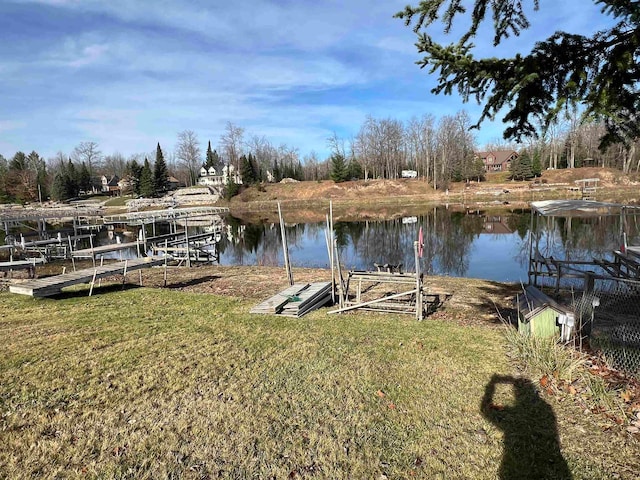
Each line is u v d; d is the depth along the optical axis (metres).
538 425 3.91
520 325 6.46
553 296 9.49
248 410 4.28
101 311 8.23
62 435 3.89
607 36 3.98
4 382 5.00
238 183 65.00
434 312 8.50
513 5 4.43
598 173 52.25
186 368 5.34
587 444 3.58
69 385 4.90
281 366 5.38
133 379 5.03
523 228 26.16
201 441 3.77
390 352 5.86
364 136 69.25
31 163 76.50
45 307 8.59
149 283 12.41
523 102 4.35
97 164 85.44
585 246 18.28
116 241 28.98
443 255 18.75
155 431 3.93
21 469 3.43
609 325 6.19
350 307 8.09
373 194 57.50
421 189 57.47
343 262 18.16
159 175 63.56
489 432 3.84
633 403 4.12
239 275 13.59
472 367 5.29
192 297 9.61
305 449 3.63
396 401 4.44
